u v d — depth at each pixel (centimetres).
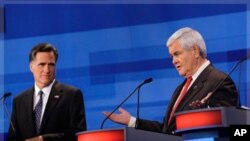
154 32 1634
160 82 1609
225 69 1567
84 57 1664
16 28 1691
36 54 1104
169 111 1021
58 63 1670
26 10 1695
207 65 1004
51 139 1025
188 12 1617
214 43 1585
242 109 750
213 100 923
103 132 802
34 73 1111
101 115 1631
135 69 1633
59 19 1686
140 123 1012
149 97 1606
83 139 818
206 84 959
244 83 1538
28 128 1080
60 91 1093
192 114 757
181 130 766
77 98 1084
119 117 995
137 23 1644
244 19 1570
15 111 1106
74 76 1661
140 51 1638
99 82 1647
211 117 743
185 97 972
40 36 1686
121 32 1652
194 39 1016
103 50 1658
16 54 1681
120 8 1658
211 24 1593
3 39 1686
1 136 1605
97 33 1664
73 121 1059
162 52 1622
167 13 1630
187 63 1013
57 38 1684
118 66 1642
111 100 1634
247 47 1560
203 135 755
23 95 1111
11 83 1669
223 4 1588
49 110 1077
